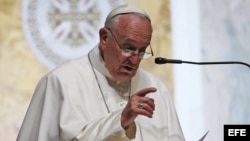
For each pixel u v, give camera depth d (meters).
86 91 10.17
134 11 9.66
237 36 18.59
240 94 18.36
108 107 10.16
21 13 18.06
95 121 9.45
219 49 18.38
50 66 17.95
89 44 18.05
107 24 9.82
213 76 18.22
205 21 18.39
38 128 9.97
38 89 10.38
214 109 18.08
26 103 17.84
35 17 18.06
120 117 9.07
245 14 18.70
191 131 17.78
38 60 17.95
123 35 9.50
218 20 18.52
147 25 9.57
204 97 18.03
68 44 18.00
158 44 18.12
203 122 17.89
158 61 10.11
